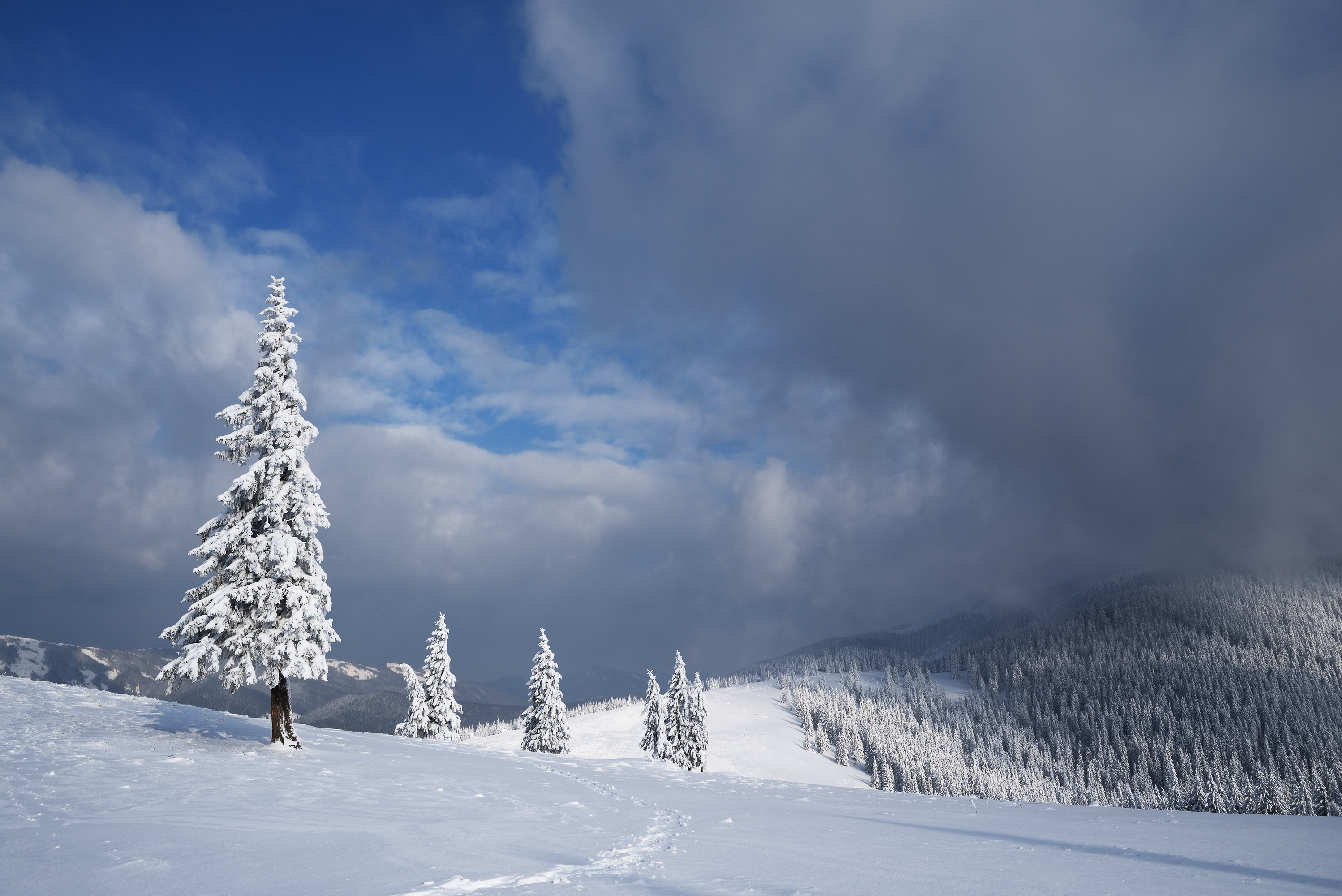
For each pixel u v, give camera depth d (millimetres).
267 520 24328
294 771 18781
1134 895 9156
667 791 23094
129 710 25844
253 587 22984
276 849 10570
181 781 15953
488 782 20562
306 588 24391
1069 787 177000
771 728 191875
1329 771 167750
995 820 18734
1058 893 9289
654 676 76062
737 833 14391
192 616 22969
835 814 19172
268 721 30312
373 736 33812
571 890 8547
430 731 59500
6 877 8516
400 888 8453
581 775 25828
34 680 28969
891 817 18828
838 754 172500
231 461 25203
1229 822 18703
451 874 9234
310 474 24844
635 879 9398
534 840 12273
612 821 15227
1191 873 10984
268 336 25500
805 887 9219
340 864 9680
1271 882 10273
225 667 22766
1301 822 18844
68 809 12641
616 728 173750
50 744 18688
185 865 9367
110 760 17516
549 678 63250
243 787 15945
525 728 62438
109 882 8453
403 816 13977
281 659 22875
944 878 10188
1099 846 13961
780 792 24812
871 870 10688
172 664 21922
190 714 27234
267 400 25094
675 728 66938
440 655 61250
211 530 24203
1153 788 170625
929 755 169250
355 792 16688
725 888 8953
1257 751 193125
